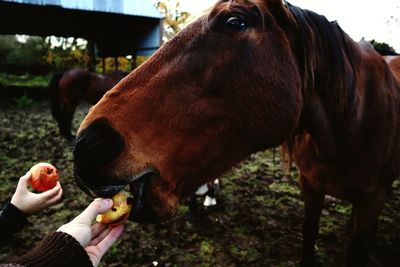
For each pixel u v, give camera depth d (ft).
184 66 4.00
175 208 3.93
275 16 4.52
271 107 4.30
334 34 5.09
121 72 23.93
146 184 3.72
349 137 5.65
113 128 3.64
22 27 37.37
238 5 4.17
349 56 5.50
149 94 3.87
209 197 11.00
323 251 8.71
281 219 10.42
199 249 8.86
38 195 4.33
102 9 31.09
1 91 40.29
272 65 4.28
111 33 39.11
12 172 14.37
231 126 4.21
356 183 6.19
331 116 5.39
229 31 4.08
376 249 8.72
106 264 8.26
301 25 4.60
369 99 5.85
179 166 3.99
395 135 6.34
